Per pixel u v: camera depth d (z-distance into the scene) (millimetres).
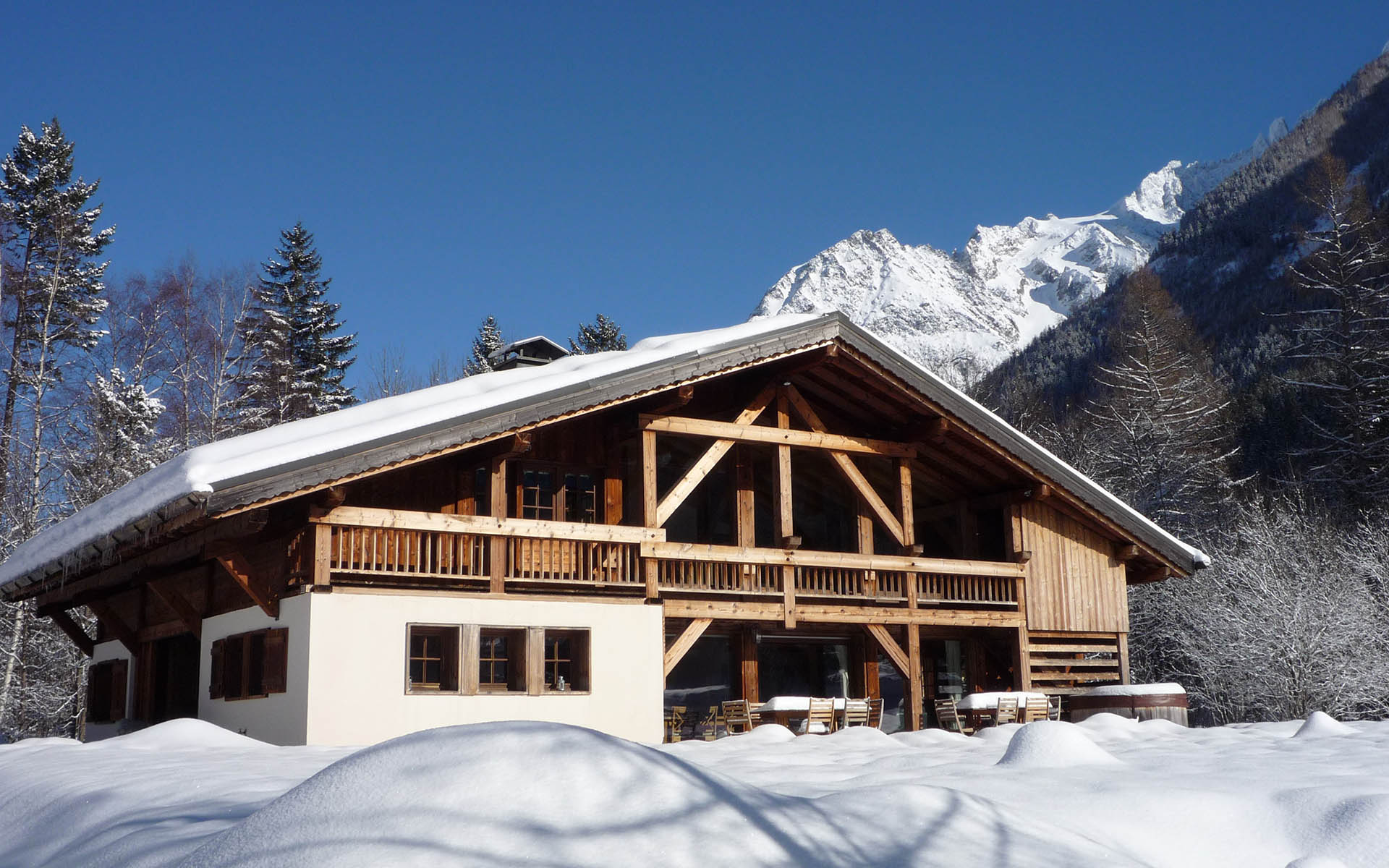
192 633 16188
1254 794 6523
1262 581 25281
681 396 15477
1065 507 19438
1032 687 19344
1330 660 24062
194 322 35781
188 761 8898
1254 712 25781
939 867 4523
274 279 43156
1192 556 19828
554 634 14602
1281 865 5762
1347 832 5875
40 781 7672
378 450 12867
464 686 13562
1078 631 19250
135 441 31750
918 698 17422
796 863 4180
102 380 31906
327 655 12773
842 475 17516
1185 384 38469
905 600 17719
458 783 4176
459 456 15258
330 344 42938
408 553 13617
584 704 14336
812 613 16766
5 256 34312
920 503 20781
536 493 16359
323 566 12992
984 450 18234
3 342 33125
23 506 29781
